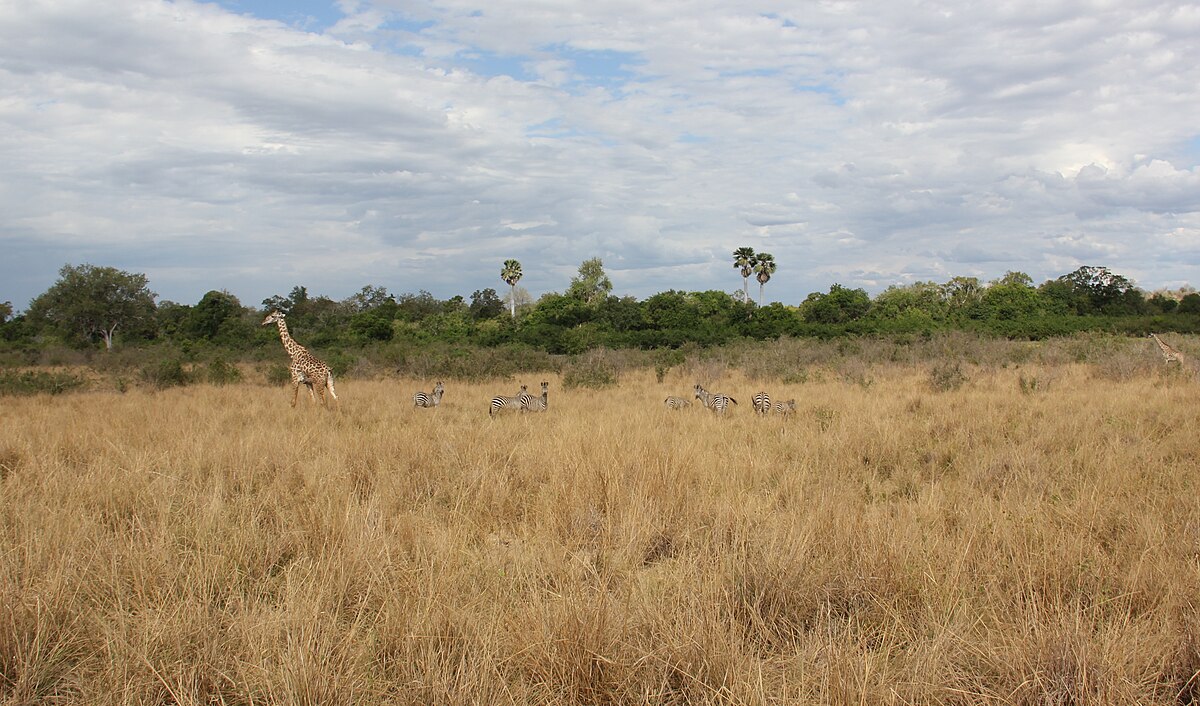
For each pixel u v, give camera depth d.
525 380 22.61
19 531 5.49
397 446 8.91
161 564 4.87
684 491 7.00
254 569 5.22
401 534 5.76
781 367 23.22
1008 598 4.59
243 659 3.90
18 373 22.03
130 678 3.68
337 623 4.25
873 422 10.66
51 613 4.15
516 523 6.49
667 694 3.77
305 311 58.50
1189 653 3.85
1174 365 18.33
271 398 16.83
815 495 6.81
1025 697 3.60
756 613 4.36
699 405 14.73
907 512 6.34
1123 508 6.09
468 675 3.63
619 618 4.18
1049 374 18.20
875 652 4.00
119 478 7.06
